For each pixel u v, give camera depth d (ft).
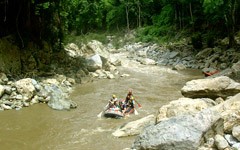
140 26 163.63
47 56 70.44
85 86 60.70
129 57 107.86
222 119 23.40
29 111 43.93
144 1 166.81
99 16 168.96
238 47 88.48
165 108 30.40
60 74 64.90
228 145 21.48
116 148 31.73
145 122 36.01
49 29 76.07
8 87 47.91
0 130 36.83
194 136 21.83
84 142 33.60
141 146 22.79
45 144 33.24
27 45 66.54
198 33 115.24
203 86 35.63
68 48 97.50
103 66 76.48
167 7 146.72
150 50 115.14
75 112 44.27
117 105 43.27
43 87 52.75
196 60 89.10
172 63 91.56
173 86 60.70
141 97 52.24
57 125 38.88
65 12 78.07
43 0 69.21
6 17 65.05
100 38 164.45
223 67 75.36
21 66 61.05
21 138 34.76
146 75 73.10
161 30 140.67
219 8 88.79
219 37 109.70
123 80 66.80
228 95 35.04
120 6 177.47
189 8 133.90
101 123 39.60
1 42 58.90
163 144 21.95
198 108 29.73
